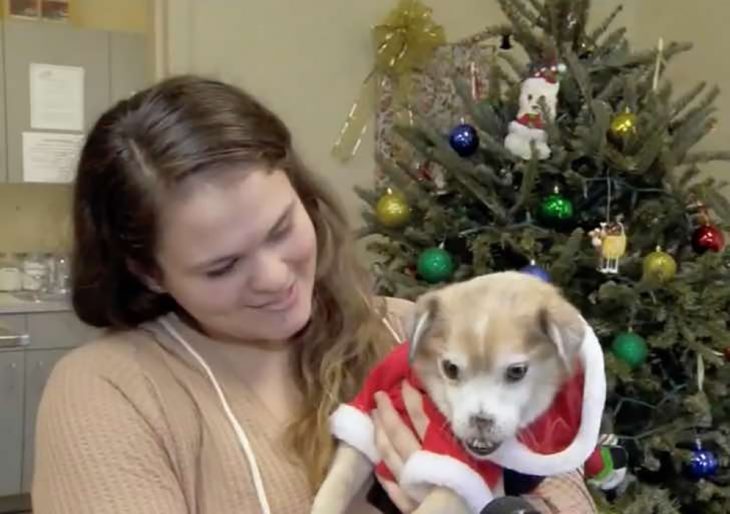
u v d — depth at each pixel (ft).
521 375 3.15
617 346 6.91
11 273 12.16
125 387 3.12
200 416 3.21
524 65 8.80
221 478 3.16
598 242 6.99
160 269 3.27
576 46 7.89
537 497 3.37
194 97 3.17
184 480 3.11
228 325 3.29
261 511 3.16
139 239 3.17
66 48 11.84
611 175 7.29
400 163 8.32
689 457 7.04
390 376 3.43
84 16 13.14
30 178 11.75
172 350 3.37
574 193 7.44
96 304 3.51
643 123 7.22
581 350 3.16
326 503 3.18
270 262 3.17
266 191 3.13
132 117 3.17
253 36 11.54
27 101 11.67
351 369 3.64
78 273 3.47
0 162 11.59
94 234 3.38
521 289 3.30
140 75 12.32
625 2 12.84
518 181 7.56
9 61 11.53
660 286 6.98
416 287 7.33
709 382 7.23
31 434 11.32
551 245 7.27
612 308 7.15
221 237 3.06
